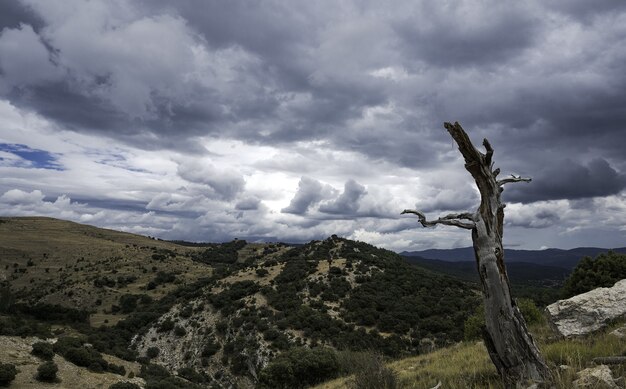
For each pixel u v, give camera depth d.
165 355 59.06
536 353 6.59
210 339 59.41
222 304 68.56
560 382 5.71
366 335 50.38
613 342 7.93
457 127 7.05
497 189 7.28
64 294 99.69
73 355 35.06
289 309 61.91
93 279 111.06
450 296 62.31
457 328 47.84
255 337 54.56
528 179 7.42
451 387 8.14
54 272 121.38
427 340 46.09
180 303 75.56
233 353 53.75
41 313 75.06
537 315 19.23
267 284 75.38
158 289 106.50
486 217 7.16
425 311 54.38
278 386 30.86
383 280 71.75
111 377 34.88
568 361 7.14
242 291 72.19
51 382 29.14
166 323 66.69
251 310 63.28
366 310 57.97
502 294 6.83
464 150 7.20
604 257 22.17
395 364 16.97
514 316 6.75
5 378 26.28
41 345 33.38
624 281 10.78
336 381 19.88
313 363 30.66
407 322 52.19
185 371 51.34
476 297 60.31
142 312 77.00
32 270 121.12
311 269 80.06
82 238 164.75
